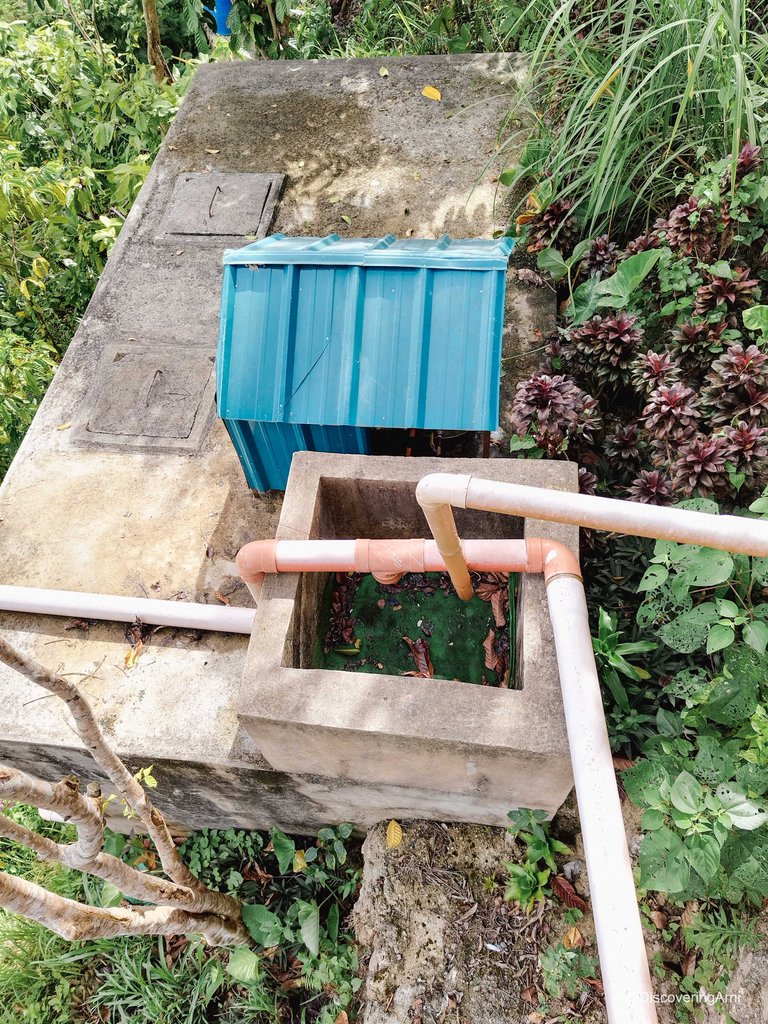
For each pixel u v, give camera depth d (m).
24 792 1.73
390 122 4.68
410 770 2.47
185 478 3.58
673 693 2.52
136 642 3.10
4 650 1.55
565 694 2.01
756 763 2.28
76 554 3.41
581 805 1.78
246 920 3.23
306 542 2.44
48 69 5.58
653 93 3.44
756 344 3.11
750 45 3.59
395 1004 2.75
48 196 4.75
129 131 5.57
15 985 3.43
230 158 4.69
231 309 2.83
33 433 3.79
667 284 3.27
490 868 2.90
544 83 4.18
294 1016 3.17
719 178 3.18
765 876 2.16
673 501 2.85
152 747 2.84
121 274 4.31
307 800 3.03
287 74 5.05
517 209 4.03
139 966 3.36
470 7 5.62
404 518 2.85
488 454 3.32
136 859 3.62
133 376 3.90
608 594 3.05
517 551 2.27
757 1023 2.28
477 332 2.67
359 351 2.73
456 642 3.08
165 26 7.23
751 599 2.71
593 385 3.45
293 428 3.01
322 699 2.24
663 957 2.54
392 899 2.93
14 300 5.11
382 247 2.99
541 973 2.68
